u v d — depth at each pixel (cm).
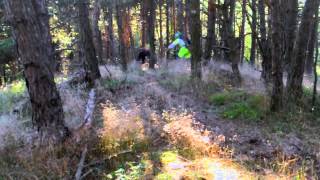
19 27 308
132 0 1040
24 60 315
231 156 324
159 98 503
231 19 739
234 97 506
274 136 385
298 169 307
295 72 477
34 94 320
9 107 453
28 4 309
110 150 320
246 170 295
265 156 335
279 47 440
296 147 359
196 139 336
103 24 1360
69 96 464
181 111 441
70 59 1119
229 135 386
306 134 395
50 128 319
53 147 311
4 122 367
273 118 437
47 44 396
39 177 282
